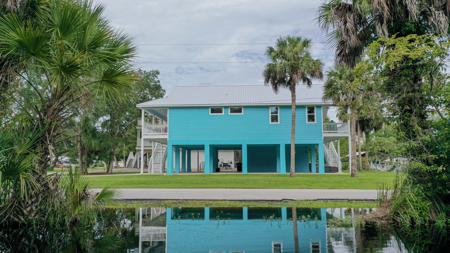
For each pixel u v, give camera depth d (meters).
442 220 6.64
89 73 6.26
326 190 12.58
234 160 31.78
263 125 24.56
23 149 6.00
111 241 5.65
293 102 21.02
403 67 7.48
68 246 5.34
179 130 24.70
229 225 7.00
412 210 6.89
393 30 8.05
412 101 7.51
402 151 7.43
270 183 15.47
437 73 7.15
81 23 6.12
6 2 6.12
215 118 24.72
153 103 24.83
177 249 5.03
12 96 6.48
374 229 6.50
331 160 28.61
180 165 27.89
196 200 10.66
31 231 6.30
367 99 8.23
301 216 8.02
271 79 21.34
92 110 7.13
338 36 8.70
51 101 6.40
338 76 21.89
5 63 6.19
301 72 20.61
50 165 6.50
